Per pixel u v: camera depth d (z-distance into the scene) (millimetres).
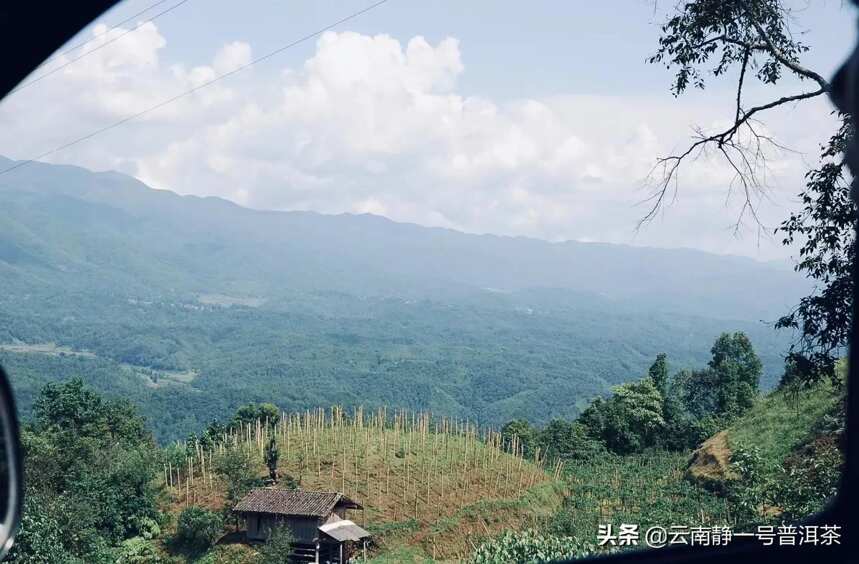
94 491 31672
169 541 34781
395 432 50188
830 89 2568
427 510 42250
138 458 35781
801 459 19016
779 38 12156
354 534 35875
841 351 11602
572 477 52094
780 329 11781
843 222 10906
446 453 48688
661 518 33562
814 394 25953
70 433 33969
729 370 64562
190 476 40594
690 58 12508
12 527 2545
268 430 48781
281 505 35094
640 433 62344
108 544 31844
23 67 2611
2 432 2584
